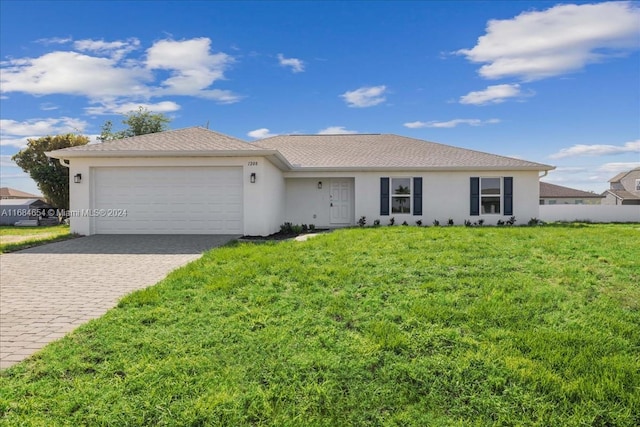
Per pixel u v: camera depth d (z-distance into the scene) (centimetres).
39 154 3475
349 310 493
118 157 1288
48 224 2977
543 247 866
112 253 970
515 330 429
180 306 517
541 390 322
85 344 407
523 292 545
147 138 1415
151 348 396
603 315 466
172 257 916
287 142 2072
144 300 539
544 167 1700
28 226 2688
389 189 1720
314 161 1762
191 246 1062
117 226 1302
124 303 533
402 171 1714
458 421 291
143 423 287
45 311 525
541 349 385
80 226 1290
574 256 768
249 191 1273
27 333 446
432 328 434
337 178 1762
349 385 336
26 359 378
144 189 1297
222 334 427
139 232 1300
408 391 327
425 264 704
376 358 374
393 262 728
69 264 842
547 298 521
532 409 301
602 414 294
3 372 352
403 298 532
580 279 605
